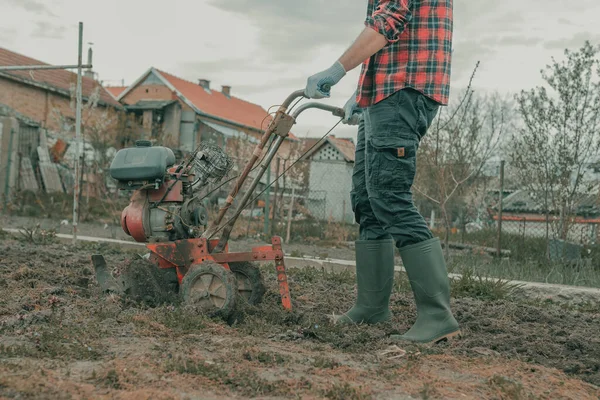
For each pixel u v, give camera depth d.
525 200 17.28
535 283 6.60
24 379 2.41
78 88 8.79
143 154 4.25
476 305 5.33
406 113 3.46
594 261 9.95
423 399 2.47
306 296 5.24
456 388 2.64
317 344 3.38
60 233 11.20
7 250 7.38
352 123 4.16
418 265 3.56
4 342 3.10
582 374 3.07
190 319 3.67
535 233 15.02
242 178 4.11
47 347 2.94
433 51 3.46
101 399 2.26
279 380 2.59
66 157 23.91
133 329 3.46
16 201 16.19
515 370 2.99
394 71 3.47
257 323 3.79
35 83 26.64
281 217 14.08
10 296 4.40
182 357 2.87
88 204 15.61
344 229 14.88
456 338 3.60
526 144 11.10
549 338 3.79
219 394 2.41
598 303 6.14
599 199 10.81
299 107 4.00
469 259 9.71
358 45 3.30
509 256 10.80
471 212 20.16
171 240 4.34
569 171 10.37
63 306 4.09
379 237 4.05
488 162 16.47
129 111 36.12
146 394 2.32
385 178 3.51
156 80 38.16
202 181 4.47
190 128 37.81
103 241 9.16
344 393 2.44
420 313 3.61
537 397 2.59
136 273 4.12
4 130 17.17
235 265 4.43
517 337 3.70
